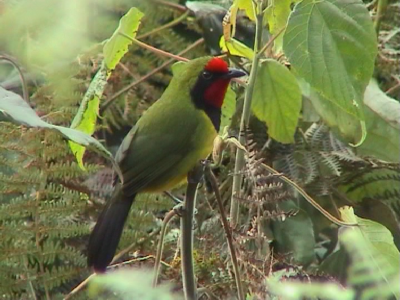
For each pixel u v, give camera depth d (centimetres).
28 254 704
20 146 713
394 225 778
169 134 705
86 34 793
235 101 768
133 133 711
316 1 567
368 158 769
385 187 781
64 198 718
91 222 785
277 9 652
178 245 607
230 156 758
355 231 599
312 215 782
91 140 406
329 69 567
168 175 709
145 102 913
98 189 796
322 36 568
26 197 709
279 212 579
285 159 787
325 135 799
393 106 770
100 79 628
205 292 579
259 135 811
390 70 864
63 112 768
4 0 778
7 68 835
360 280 607
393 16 876
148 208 746
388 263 596
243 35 916
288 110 727
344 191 789
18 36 786
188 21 927
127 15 636
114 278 509
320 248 809
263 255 597
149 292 499
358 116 570
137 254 673
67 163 722
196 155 717
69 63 784
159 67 885
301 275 563
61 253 712
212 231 620
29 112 403
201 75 734
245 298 545
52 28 774
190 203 507
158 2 909
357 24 568
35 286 709
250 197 582
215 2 957
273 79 710
